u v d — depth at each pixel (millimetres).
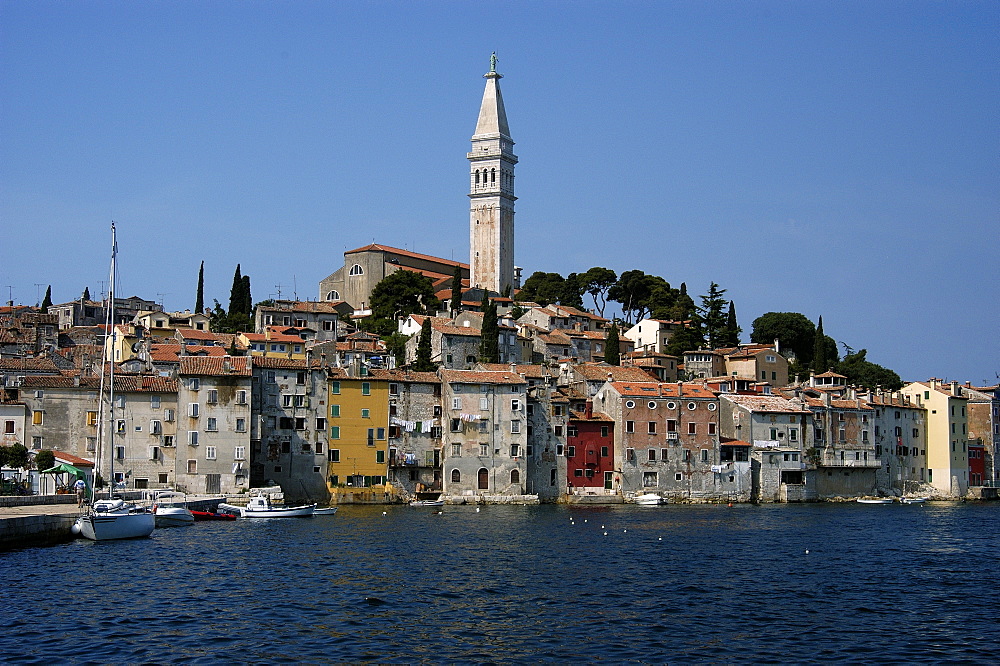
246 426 163625
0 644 68062
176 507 136750
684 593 90312
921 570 105250
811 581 97562
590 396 196625
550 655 69188
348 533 127500
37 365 165750
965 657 70062
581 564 105500
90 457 155125
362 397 176875
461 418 180250
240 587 88188
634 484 189750
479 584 92875
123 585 86875
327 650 69125
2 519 99750
